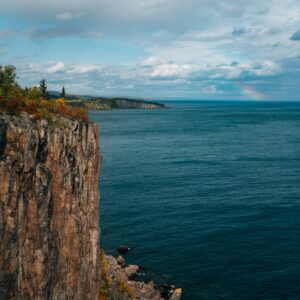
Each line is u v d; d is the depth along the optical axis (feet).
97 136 126.72
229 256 215.10
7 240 84.07
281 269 202.08
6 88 108.17
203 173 399.24
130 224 257.14
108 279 150.51
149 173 396.57
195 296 181.16
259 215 273.33
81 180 114.83
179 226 254.27
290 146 588.91
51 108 113.60
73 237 108.27
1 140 85.30
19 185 88.28
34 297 92.32
